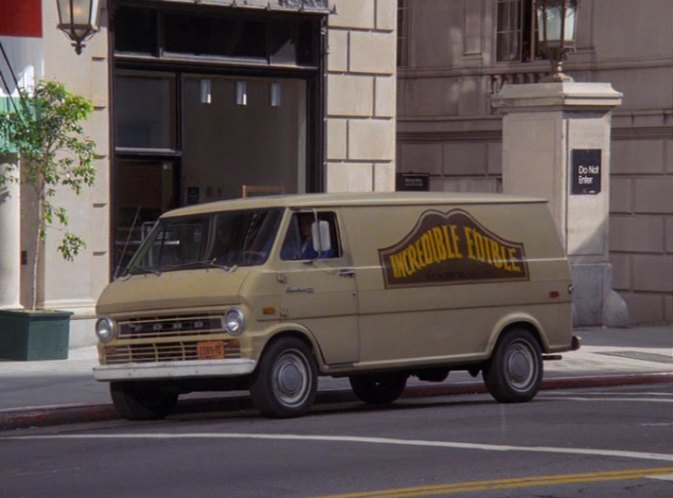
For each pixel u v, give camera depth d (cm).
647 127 5309
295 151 4291
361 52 4328
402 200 2884
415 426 2544
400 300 2833
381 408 3017
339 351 2748
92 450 2302
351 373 2805
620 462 2098
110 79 3872
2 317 3606
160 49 3988
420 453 2191
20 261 3734
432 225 2909
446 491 1853
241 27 4147
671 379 3709
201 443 2338
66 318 3612
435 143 5741
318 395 3156
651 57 5294
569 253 4569
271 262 2677
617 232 5456
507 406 2941
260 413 2775
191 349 2670
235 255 2723
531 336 3048
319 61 4259
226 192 4162
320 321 2725
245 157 4194
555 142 4531
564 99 4497
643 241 5378
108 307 2764
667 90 5259
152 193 4006
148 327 2716
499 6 5600
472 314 2938
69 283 3797
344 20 4288
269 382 2655
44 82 3556
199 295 2658
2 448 2377
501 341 2989
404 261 2852
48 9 3734
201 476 1988
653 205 5338
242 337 2623
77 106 3528
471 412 2802
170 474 2012
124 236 3947
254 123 4209
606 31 5419
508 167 4659
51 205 3634
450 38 5672
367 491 1855
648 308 5362
